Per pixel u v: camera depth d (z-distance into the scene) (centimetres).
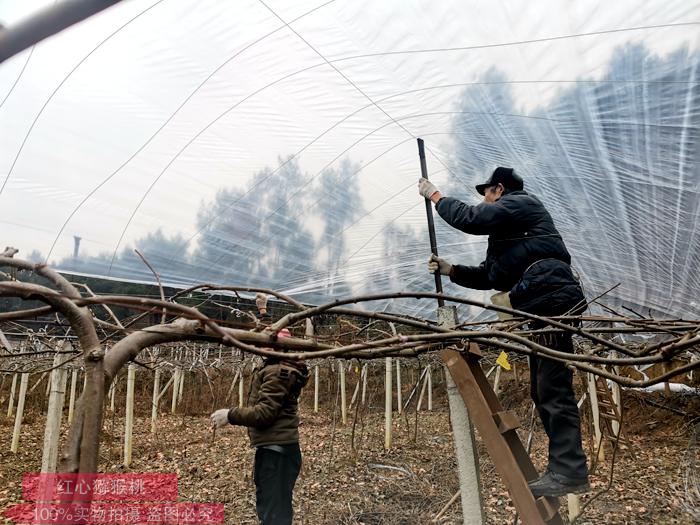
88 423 121
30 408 1473
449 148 430
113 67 298
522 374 1320
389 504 581
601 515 539
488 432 258
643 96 323
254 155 391
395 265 547
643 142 357
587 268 548
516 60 323
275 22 293
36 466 821
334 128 393
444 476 693
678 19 272
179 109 336
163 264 428
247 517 559
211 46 303
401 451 889
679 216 416
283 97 354
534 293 280
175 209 398
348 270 530
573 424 267
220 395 1672
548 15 286
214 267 452
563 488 253
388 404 918
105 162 350
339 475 728
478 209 292
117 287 571
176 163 371
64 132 326
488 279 314
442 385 1645
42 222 365
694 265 477
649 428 986
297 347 191
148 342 148
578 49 305
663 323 247
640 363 173
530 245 290
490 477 680
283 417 346
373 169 448
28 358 825
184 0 270
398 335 174
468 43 313
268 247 464
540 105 356
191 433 1190
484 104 369
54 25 48
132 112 329
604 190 423
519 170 436
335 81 347
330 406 1586
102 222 383
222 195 408
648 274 525
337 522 529
